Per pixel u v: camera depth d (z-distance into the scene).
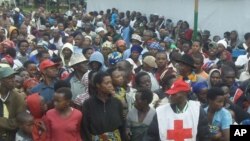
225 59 12.11
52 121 6.46
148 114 7.11
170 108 6.11
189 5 20.64
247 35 14.70
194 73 9.38
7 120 7.01
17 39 14.95
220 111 6.70
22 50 13.14
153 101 7.64
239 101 8.27
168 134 6.03
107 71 7.44
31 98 7.10
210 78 8.78
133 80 8.57
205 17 19.62
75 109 6.66
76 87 8.17
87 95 7.36
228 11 18.72
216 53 12.54
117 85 7.44
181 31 19.20
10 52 12.15
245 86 8.62
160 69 9.38
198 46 11.70
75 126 6.47
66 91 6.50
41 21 23.78
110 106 6.70
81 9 32.06
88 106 6.65
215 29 19.28
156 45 11.64
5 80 7.03
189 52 11.95
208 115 6.74
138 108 7.14
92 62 9.15
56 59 9.97
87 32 17.97
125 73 8.00
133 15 23.11
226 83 8.79
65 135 6.42
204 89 7.66
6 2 37.41
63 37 15.78
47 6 38.53
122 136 6.84
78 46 13.52
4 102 7.07
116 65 8.89
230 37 16.98
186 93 6.10
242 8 18.16
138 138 7.04
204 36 16.77
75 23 21.38
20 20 24.92
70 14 29.16
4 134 7.02
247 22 18.00
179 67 8.26
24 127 6.86
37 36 17.95
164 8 22.28
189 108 6.11
